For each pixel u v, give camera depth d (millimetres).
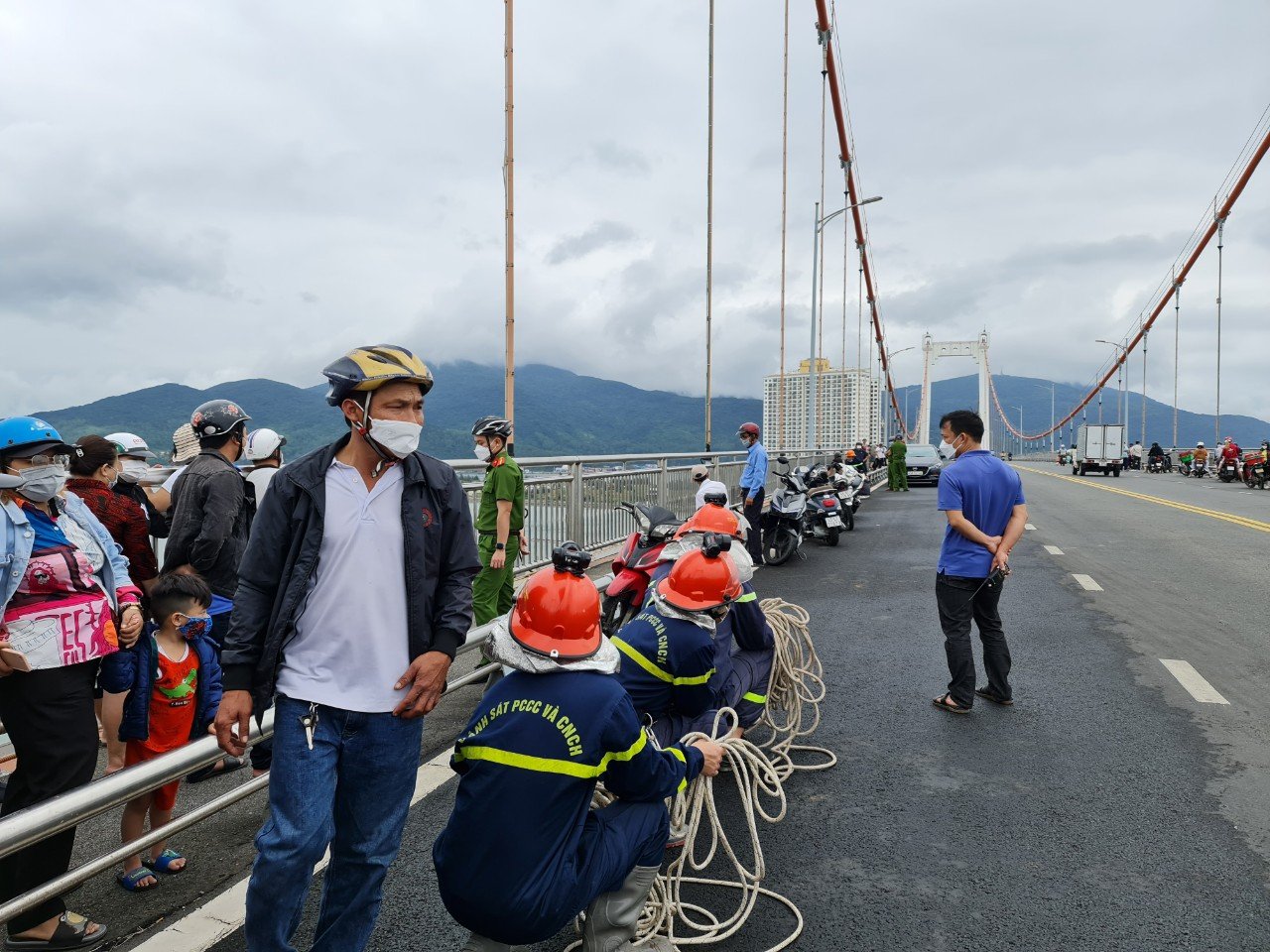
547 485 8375
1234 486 31797
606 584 6250
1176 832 3787
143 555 4602
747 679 4285
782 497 11680
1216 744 4863
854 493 16859
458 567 2486
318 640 2354
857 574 10812
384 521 2385
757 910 3193
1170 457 49875
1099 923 3078
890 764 4621
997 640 5605
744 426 11492
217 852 3697
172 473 5836
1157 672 6305
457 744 2486
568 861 2367
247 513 4516
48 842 2846
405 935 3031
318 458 2387
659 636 3443
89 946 2963
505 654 2424
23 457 2988
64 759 3027
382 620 2371
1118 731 5094
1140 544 13484
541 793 2314
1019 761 4641
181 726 3670
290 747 2291
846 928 3064
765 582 10289
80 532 3236
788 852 3652
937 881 3395
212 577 4324
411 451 2375
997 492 5395
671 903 2996
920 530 16016
